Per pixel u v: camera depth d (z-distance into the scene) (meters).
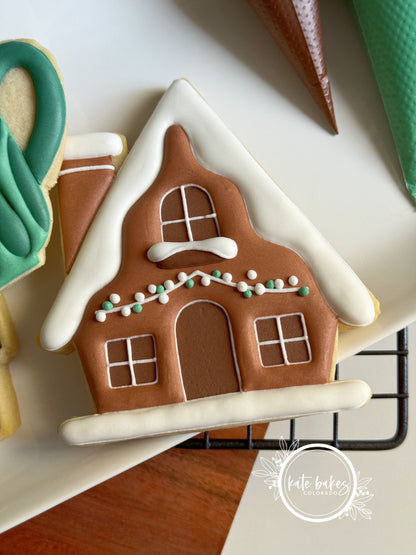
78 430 0.16
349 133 0.19
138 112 0.19
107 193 0.17
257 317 0.16
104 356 0.16
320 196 0.19
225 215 0.16
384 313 0.18
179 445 0.19
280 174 0.19
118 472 0.17
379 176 0.19
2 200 0.16
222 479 0.22
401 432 0.19
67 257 0.17
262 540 0.22
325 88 0.18
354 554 0.22
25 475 0.18
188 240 0.16
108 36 0.19
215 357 0.16
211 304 0.16
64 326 0.16
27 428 0.19
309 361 0.16
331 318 0.16
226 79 0.19
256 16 0.19
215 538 0.22
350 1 0.19
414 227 0.19
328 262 0.16
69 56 0.19
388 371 0.22
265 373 0.16
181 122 0.17
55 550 0.22
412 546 0.22
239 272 0.16
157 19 0.19
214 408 0.16
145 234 0.16
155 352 0.16
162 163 0.17
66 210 0.17
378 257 0.19
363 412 0.22
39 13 0.19
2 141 0.16
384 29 0.17
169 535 0.22
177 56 0.19
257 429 0.22
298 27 0.17
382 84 0.18
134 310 0.16
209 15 0.19
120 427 0.16
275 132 0.19
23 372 0.19
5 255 0.16
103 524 0.22
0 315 0.18
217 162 0.17
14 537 0.22
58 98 0.16
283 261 0.16
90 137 0.17
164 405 0.16
